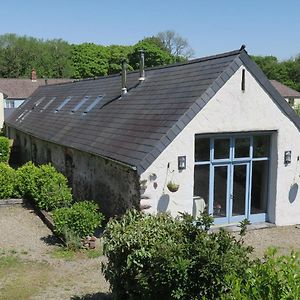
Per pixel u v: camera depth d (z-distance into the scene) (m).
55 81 58.00
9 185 16.86
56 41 83.19
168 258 5.75
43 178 15.40
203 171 13.05
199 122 12.38
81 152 16.25
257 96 13.16
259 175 14.02
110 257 7.09
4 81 54.97
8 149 29.27
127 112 15.72
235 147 13.50
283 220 13.98
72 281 9.44
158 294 6.16
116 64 85.69
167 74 16.25
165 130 12.09
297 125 13.83
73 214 11.67
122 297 7.09
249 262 5.63
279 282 4.09
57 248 11.65
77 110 21.50
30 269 10.12
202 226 6.91
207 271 5.55
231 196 13.57
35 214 15.30
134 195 12.06
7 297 8.55
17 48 78.00
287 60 85.62
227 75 12.59
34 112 30.50
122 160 12.36
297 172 14.03
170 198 12.13
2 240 12.33
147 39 82.44
